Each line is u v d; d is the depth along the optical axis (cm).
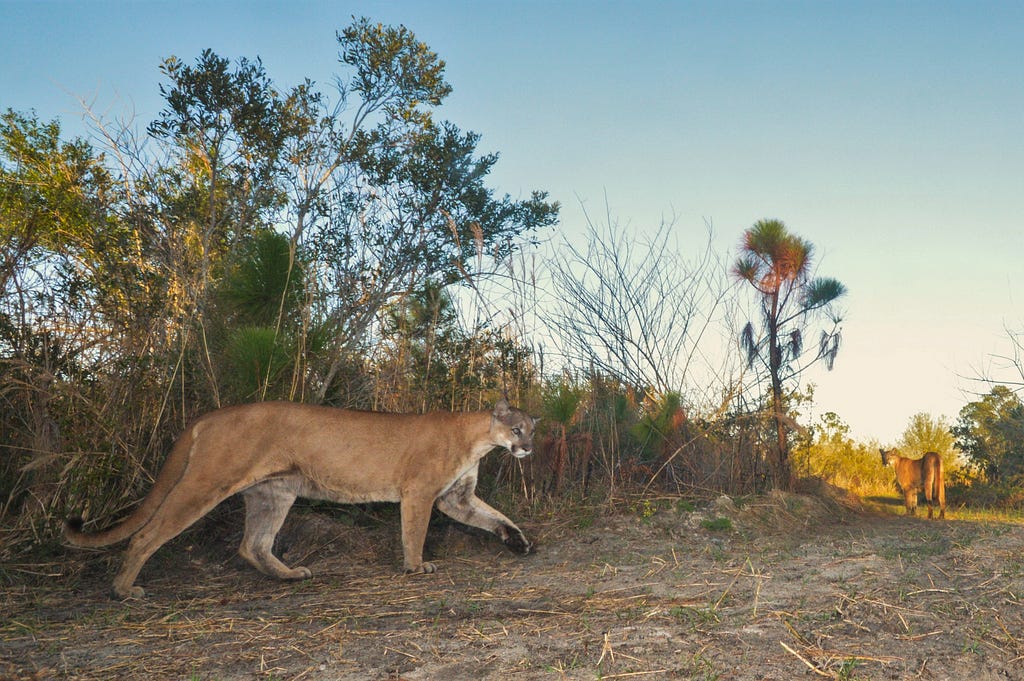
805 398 1081
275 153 1128
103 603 535
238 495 736
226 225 1070
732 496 860
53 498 652
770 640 405
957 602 456
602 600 498
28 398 696
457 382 880
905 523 885
